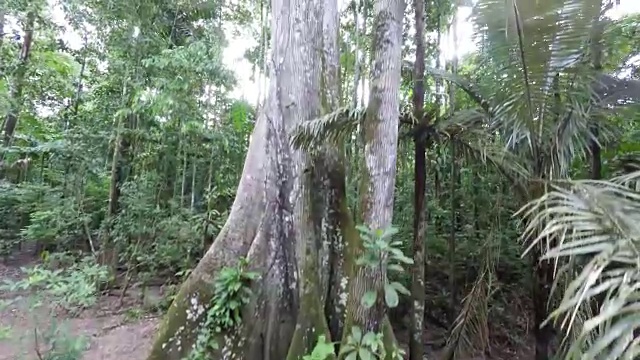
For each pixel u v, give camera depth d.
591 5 2.82
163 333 3.80
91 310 6.16
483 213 6.04
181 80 7.29
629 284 1.31
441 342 5.76
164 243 7.46
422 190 4.24
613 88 3.67
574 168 4.64
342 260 3.92
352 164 5.72
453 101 5.51
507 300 5.73
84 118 9.28
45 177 10.33
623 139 4.54
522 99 3.25
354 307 2.98
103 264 7.35
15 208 9.80
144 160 8.74
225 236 4.10
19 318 4.30
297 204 4.06
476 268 6.34
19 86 9.67
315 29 4.52
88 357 4.89
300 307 3.65
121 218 7.71
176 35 9.27
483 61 3.57
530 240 3.21
